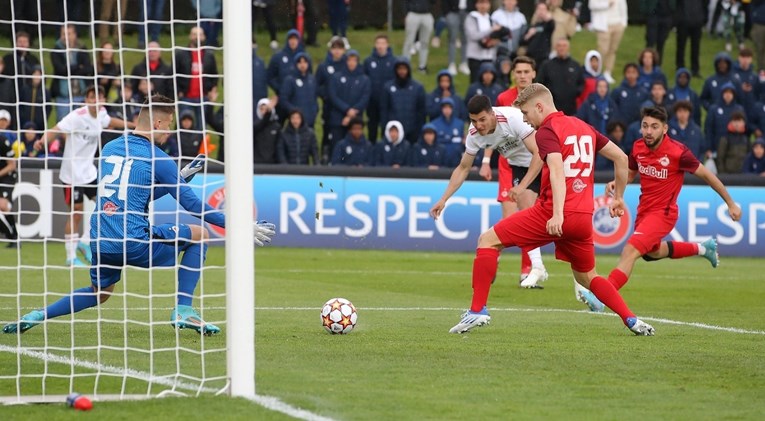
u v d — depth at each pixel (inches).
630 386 903.1
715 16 4168.3
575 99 2640.3
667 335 1229.1
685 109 2561.5
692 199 2507.4
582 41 4030.5
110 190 1095.0
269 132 2559.1
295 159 2573.8
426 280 1909.4
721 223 2507.4
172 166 1106.1
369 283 1841.8
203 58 2600.9
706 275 2122.3
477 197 2492.6
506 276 2030.0
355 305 1517.0
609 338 1194.0
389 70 2733.8
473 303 1198.3
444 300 1603.1
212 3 3061.0
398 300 1593.3
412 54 3698.3
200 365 977.5
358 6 3978.8
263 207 2464.3
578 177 1154.7
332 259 2261.3
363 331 1222.3
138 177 1093.8
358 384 888.9
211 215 1061.1
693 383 920.9
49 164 2374.5
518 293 1722.4
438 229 2490.2
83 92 2576.3
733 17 3944.4
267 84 2706.7
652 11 3467.0
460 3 3393.2
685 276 2101.4
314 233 2476.6
